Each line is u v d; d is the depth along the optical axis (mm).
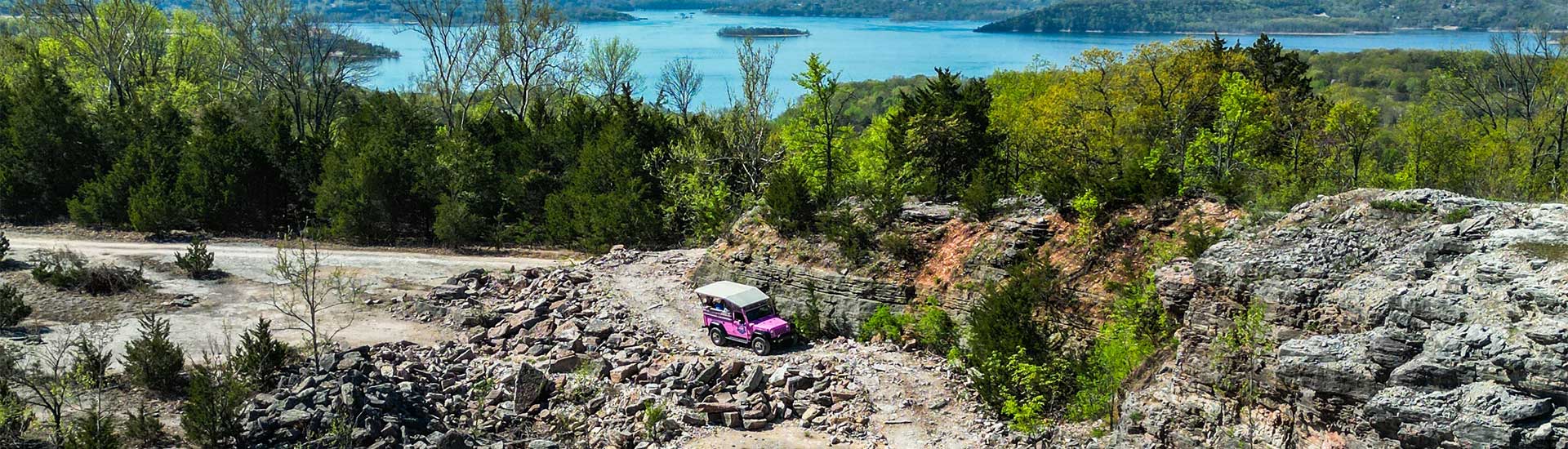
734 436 27328
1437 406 17375
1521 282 17938
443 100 77125
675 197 54250
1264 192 39344
